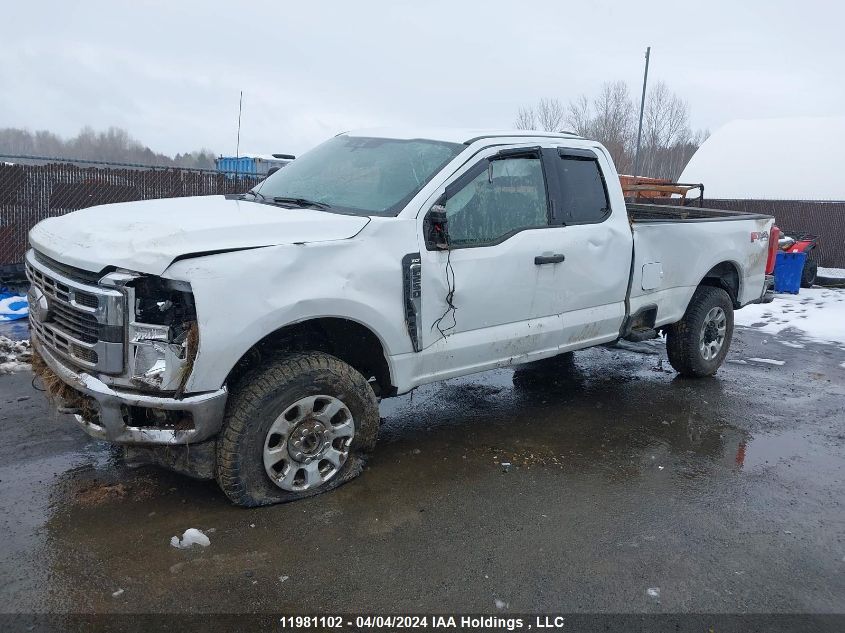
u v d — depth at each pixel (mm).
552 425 5520
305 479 4031
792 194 24375
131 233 3609
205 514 3805
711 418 5832
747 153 27062
